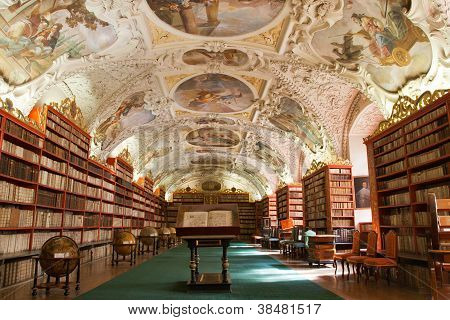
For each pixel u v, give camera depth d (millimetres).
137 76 12641
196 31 10398
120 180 17938
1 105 7977
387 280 7992
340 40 9789
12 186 8125
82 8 8375
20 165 8469
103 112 13422
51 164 10109
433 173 7973
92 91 12312
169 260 14281
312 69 11781
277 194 26266
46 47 8633
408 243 8867
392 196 9781
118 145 18062
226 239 7430
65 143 11086
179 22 9922
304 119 15305
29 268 8641
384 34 8672
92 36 9430
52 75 9477
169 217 36938
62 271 7137
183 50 11461
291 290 7336
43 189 9922
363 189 14359
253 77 13586
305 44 10562
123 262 13305
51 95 10719
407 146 9016
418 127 8492
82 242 12414
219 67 12781
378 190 10461
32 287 7078
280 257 15844
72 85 11367
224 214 7375
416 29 7746
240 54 11875
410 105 9016
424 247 8141
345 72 10906
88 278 9133
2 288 7477
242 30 10375
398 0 7441
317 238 11977
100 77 11836
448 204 6391
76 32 8969
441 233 6125
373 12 8312
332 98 13383
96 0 8266
